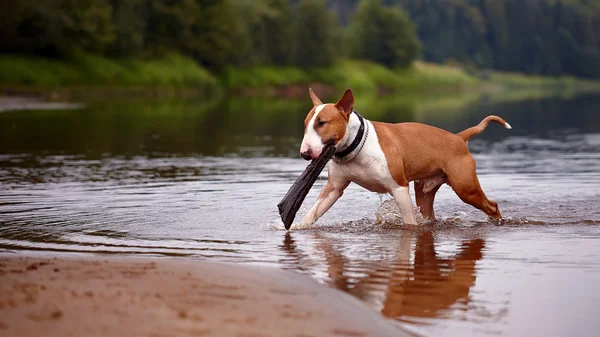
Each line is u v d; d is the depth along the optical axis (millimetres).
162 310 2994
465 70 102062
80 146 13016
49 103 28297
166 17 56000
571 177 9391
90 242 5344
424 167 6359
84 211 6660
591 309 3719
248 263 4703
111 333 2658
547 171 10039
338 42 74312
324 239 5605
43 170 9633
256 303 3266
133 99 35188
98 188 8070
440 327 3395
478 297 3930
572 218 6613
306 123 5777
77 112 22922
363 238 5676
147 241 5402
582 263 4773
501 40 114250
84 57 44844
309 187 5832
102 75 44281
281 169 10008
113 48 48562
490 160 11562
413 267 4641
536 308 3729
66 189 7969
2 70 37906
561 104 35656
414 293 3992
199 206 6996
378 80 74250
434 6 111562
